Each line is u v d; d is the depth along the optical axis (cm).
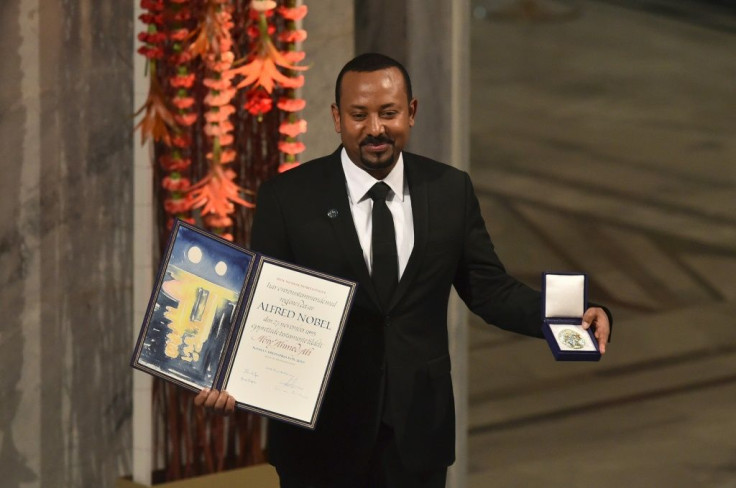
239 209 1476
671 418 2059
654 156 3597
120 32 1397
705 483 1822
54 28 1365
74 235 1406
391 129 1052
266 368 1080
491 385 2183
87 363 1433
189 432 1472
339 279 1070
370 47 1510
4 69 1348
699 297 2614
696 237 2952
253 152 1470
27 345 1401
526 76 4441
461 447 1580
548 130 3812
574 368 2264
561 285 1091
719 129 3916
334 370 1107
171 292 1087
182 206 1385
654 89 4359
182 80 1360
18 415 1408
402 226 1109
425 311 1108
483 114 3959
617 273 2716
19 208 1375
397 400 1097
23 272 1387
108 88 1401
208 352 1082
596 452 1928
